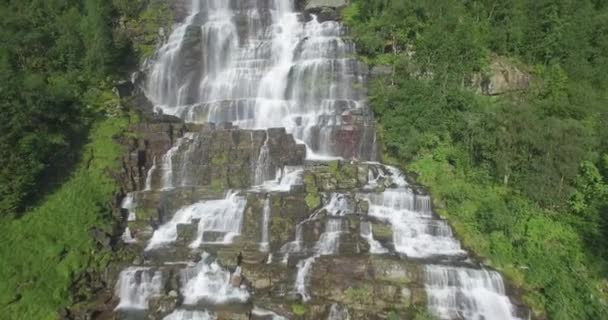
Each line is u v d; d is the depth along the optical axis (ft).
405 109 102.94
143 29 136.05
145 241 83.66
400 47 123.24
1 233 77.10
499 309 68.54
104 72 116.88
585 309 69.87
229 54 132.05
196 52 129.70
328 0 148.05
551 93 110.63
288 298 69.51
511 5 125.49
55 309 69.31
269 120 113.70
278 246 78.79
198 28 131.13
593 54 122.83
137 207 87.66
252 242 80.94
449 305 68.03
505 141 89.86
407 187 90.33
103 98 110.32
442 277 69.92
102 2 134.21
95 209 85.05
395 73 115.34
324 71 118.32
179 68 128.06
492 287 70.44
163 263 76.28
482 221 82.38
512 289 71.87
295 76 119.75
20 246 75.92
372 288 68.28
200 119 115.75
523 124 89.51
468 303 68.28
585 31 122.11
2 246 75.15
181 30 131.95
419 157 99.71
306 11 147.74
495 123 93.56
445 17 120.67
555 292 71.20
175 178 97.04
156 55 129.18
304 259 73.67
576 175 86.02
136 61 129.18
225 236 82.38
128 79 123.34
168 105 126.11
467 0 129.08
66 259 75.72
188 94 127.03
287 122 111.96
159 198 89.45
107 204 87.81
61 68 115.34
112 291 73.56
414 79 108.47
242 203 84.23
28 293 70.13
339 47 125.18
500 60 119.24
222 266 74.64
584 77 116.78
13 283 70.95
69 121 98.58
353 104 114.73
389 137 101.09
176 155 97.40
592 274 75.20
